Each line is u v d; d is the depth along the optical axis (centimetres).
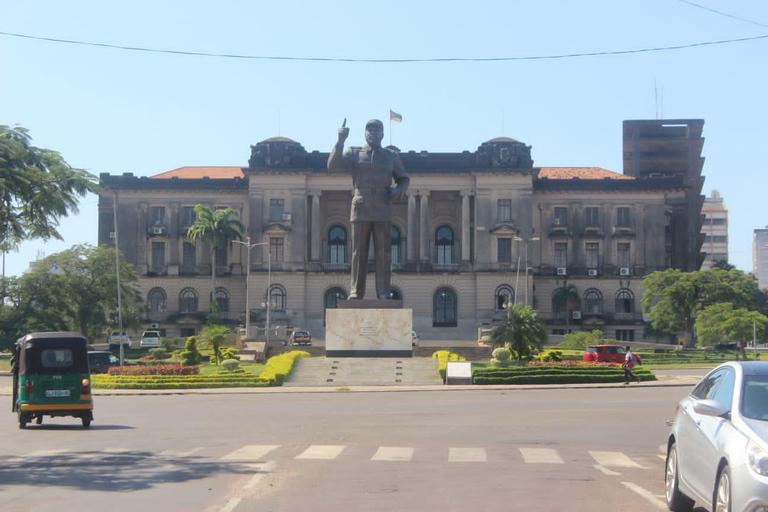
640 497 1809
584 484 1967
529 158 12962
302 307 12756
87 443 2795
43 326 9488
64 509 1648
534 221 13575
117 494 1805
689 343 12006
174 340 10294
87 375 3412
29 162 3020
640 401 4725
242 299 13262
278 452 2486
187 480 1980
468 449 2581
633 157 17325
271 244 12825
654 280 12081
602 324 13288
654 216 13588
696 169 17350
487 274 12812
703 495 1485
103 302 10406
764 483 1273
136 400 5050
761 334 9844
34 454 2512
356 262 6869
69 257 10344
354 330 6875
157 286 13288
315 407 4316
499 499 1758
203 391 5838
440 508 1656
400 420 3562
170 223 13362
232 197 13438
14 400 3788
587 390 5788
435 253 13412
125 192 13375
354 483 1936
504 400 4822
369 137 6819
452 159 13100
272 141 12900
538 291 13450
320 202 13300
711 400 1541
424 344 10669
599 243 13538
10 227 2989
